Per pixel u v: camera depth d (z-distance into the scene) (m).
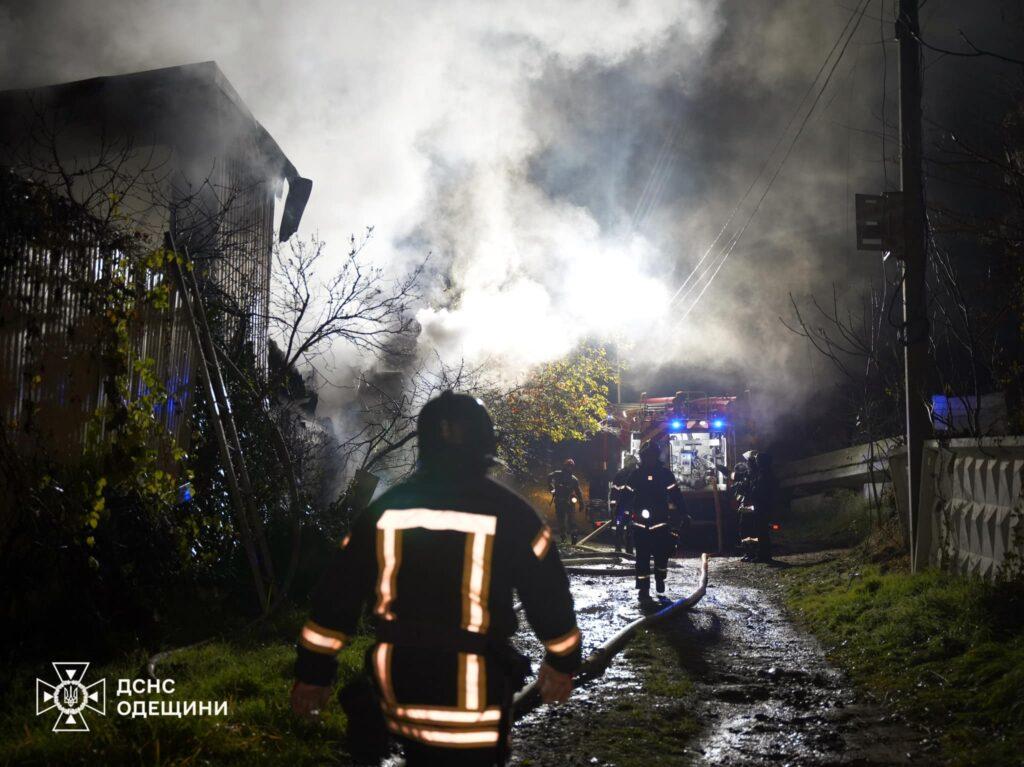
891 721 5.28
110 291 6.98
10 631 5.68
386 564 2.62
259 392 9.68
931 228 9.83
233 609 7.73
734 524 17.59
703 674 6.62
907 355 9.77
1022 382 8.83
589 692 6.05
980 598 6.84
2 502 5.75
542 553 2.67
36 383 6.22
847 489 18.67
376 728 2.65
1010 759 4.32
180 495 7.88
